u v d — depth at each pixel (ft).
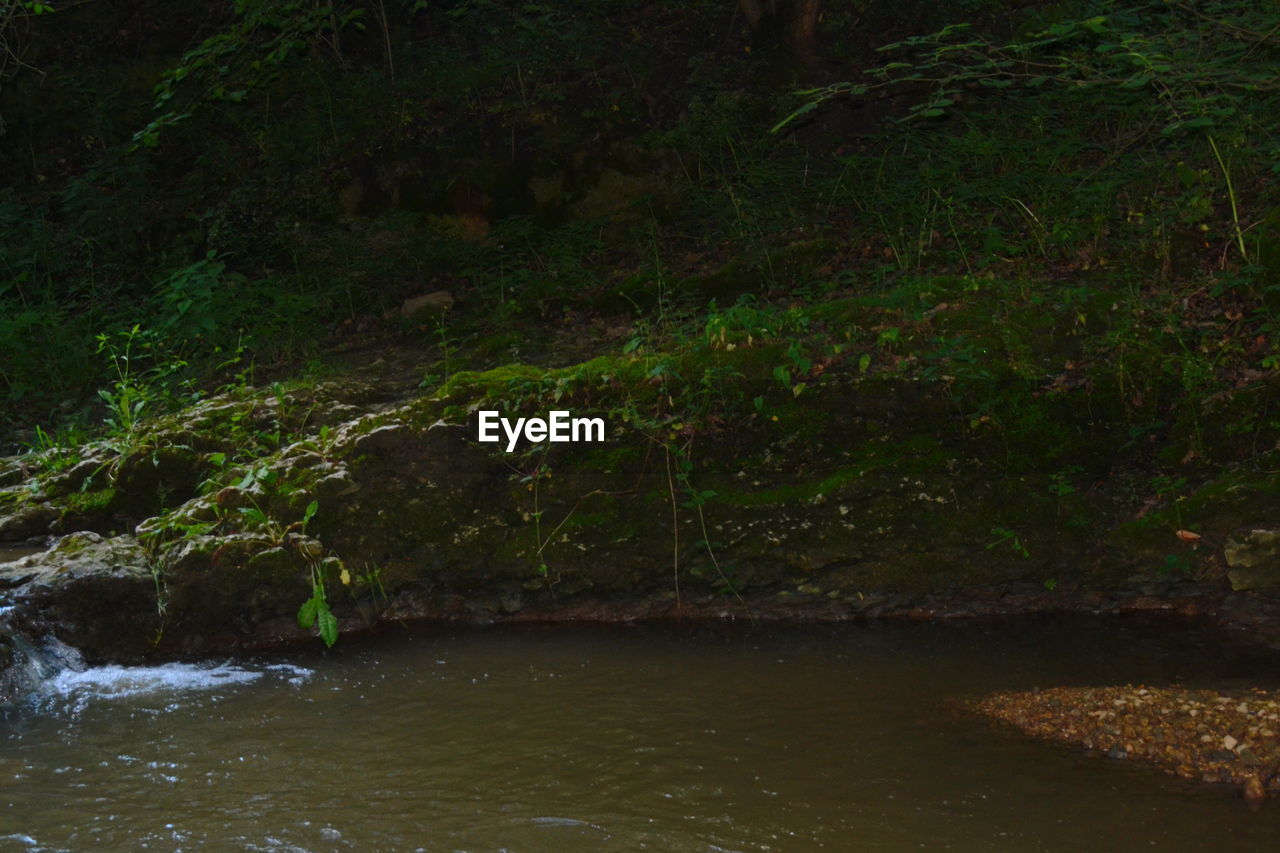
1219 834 13.09
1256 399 21.84
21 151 42.29
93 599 19.89
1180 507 21.04
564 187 37.83
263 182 38.78
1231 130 29.12
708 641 20.42
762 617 21.66
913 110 23.11
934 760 15.15
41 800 14.24
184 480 23.24
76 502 23.12
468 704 17.51
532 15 42.60
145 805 14.08
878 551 21.50
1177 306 23.97
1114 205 29.25
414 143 38.45
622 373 22.76
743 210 35.12
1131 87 23.47
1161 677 17.76
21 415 31.32
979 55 23.91
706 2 41.52
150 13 44.42
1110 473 22.17
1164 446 22.22
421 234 37.22
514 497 21.99
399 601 22.02
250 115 40.55
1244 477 21.07
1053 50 30.48
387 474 21.95
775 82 38.99
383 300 35.78
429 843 13.05
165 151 41.45
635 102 38.86
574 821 13.55
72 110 42.60
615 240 37.11
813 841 13.01
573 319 32.83
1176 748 15.16
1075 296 23.99
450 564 21.90
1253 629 19.83
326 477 21.71
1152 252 26.27
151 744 16.05
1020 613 21.31
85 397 32.24
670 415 22.40
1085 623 20.59
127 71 43.11
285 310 34.27
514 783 14.62
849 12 40.24
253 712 17.29
